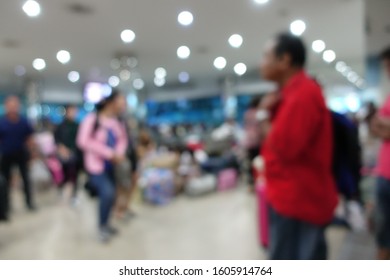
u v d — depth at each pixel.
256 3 1.82
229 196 3.97
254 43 2.38
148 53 2.52
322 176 1.10
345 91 3.06
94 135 2.54
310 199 1.09
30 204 3.36
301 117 1.00
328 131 1.10
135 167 3.13
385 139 1.53
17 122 3.17
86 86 3.45
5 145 3.14
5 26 1.80
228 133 4.93
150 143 4.13
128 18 1.88
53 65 2.61
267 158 1.18
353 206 2.41
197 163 4.31
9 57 2.28
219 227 2.82
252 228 2.78
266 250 2.22
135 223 2.97
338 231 2.46
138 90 3.79
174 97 5.32
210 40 2.31
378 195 1.58
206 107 6.08
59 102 4.10
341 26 2.11
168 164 3.98
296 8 1.93
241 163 4.78
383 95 1.95
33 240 2.53
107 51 2.35
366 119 2.03
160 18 1.88
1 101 3.41
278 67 1.13
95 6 1.67
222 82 5.01
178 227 2.85
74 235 2.65
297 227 1.13
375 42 1.89
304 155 1.08
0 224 2.92
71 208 3.46
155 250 2.32
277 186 1.14
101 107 2.65
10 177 3.20
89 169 2.55
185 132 5.55
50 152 4.11
